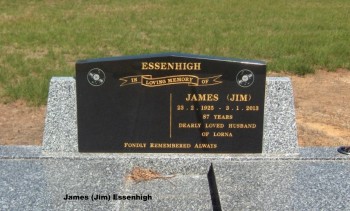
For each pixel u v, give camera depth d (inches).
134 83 89.5
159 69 88.9
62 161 90.0
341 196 80.4
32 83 144.3
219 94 89.6
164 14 266.4
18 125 123.9
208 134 91.0
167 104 90.1
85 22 241.1
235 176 85.1
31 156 90.9
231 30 225.3
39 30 221.9
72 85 90.9
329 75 165.2
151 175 88.9
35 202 78.9
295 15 267.7
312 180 84.4
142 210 78.8
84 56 178.1
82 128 91.0
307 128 124.3
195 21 246.8
